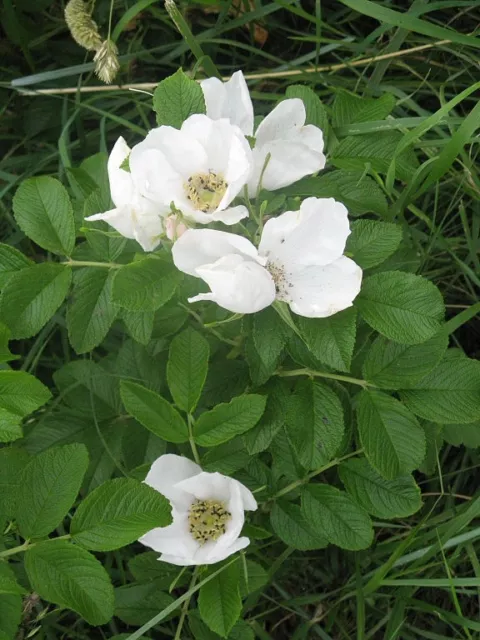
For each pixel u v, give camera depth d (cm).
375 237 48
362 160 56
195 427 49
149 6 76
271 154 46
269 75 74
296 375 53
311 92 55
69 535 45
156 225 46
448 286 74
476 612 69
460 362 51
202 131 44
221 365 55
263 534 52
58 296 49
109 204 51
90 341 50
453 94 78
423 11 71
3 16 79
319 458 49
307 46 81
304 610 70
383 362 50
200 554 48
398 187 73
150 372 59
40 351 68
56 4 81
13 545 51
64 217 50
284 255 44
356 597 66
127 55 76
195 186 45
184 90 47
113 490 45
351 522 52
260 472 56
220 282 41
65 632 67
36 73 81
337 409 49
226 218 43
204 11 80
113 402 58
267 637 66
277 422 51
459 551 63
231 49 82
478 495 64
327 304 44
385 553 67
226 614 47
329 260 44
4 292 48
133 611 56
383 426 50
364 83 78
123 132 79
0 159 80
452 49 77
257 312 47
